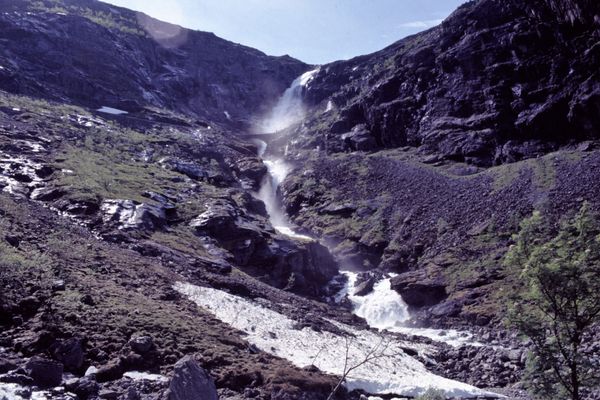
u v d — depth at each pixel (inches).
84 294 853.2
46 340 682.2
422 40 4335.6
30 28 3868.1
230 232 1875.0
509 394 959.0
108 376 651.5
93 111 3400.6
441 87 3304.6
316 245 2127.2
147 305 924.0
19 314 748.6
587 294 604.7
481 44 3147.1
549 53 2785.4
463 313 1581.0
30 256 955.3
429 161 2970.0
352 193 2871.6
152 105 4217.5
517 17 3137.3
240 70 6422.2
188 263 1445.6
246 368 749.9
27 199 1494.8
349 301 1893.5
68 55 3996.1
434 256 2027.6
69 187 1675.7
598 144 2319.1
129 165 2394.2
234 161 3410.4
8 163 1798.7
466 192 2369.6
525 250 657.6
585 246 626.8
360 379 839.7
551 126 2534.5
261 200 2928.2
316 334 1130.0
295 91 6117.1
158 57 5497.1
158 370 696.4
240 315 1096.8
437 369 1148.5
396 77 3730.3
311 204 2938.0
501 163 2647.6
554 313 626.5
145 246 1433.3
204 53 6250.0
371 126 3629.4
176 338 800.9
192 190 2249.0
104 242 1334.9
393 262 2133.4
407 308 1793.8
